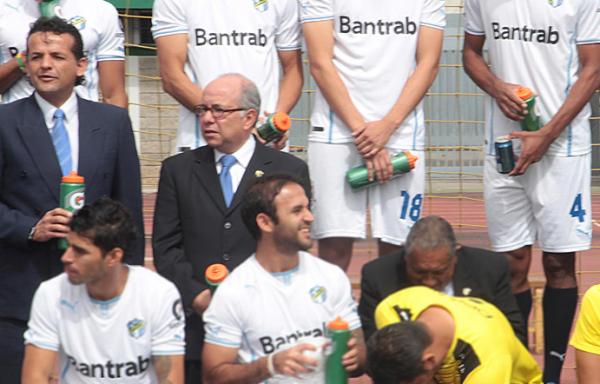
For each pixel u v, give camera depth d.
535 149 21.56
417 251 16.61
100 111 18.34
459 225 33.50
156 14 21.16
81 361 15.45
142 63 39.59
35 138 17.91
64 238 17.44
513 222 22.55
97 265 14.97
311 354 14.95
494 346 15.74
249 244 17.97
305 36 21.48
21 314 17.92
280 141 20.00
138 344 15.38
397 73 21.39
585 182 22.30
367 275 17.70
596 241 46.50
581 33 21.72
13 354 18.03
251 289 15.74
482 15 22.30
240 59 20.98
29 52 17.86
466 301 16.44
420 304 15.98
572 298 22.33
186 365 18.08
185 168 18.25
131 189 18.50
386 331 14.91
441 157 33.84
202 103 17.97
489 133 22.59
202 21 20.94
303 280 15.93
